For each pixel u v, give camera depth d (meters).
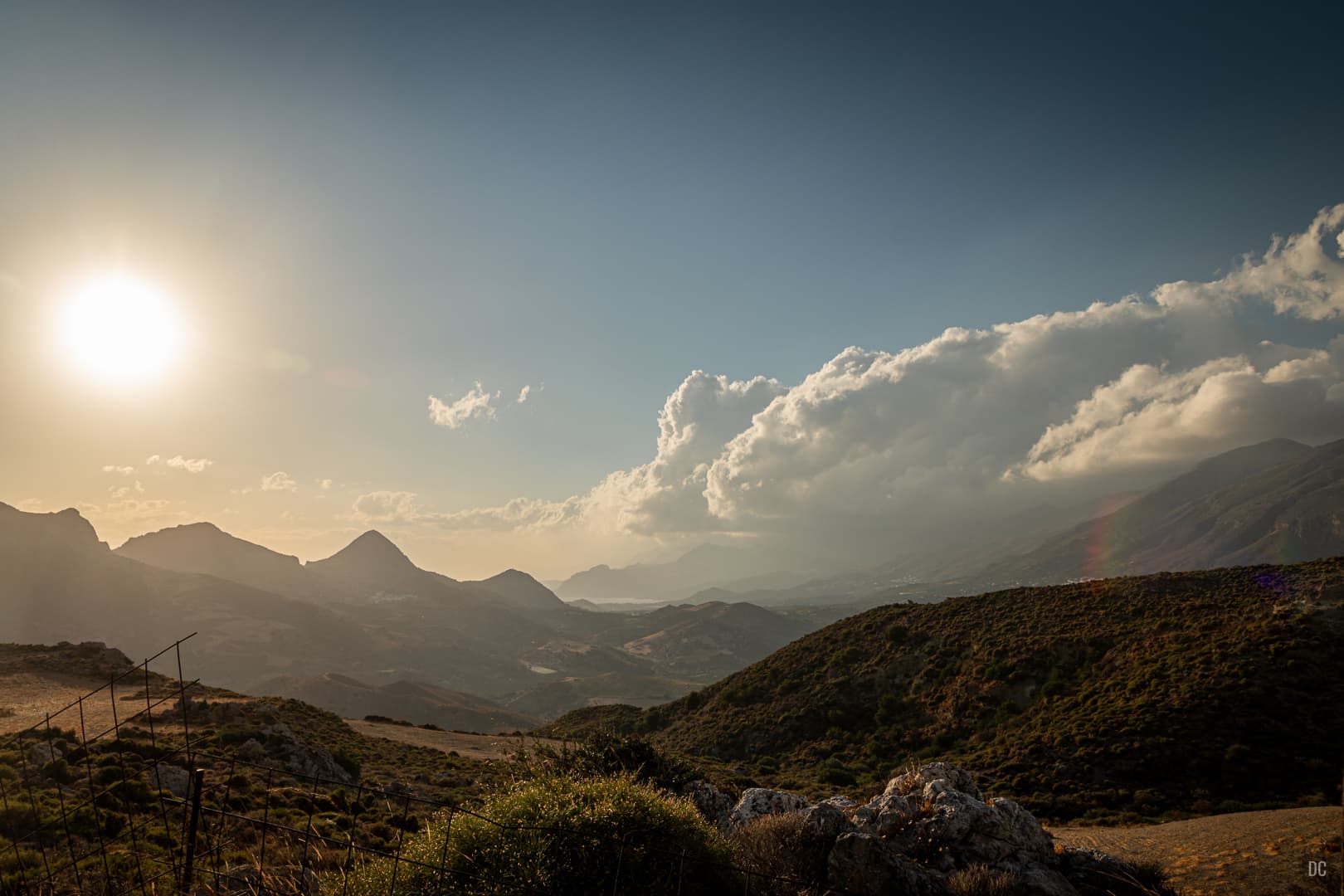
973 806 13.27
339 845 14.51
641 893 8.10
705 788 17.88
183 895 9.05
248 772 25.98
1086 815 34.16
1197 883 17.69
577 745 18.36
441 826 8.54
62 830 14.62
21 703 43.88
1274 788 34.03
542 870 7.79
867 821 13.87
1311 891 15.66
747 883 9.17
